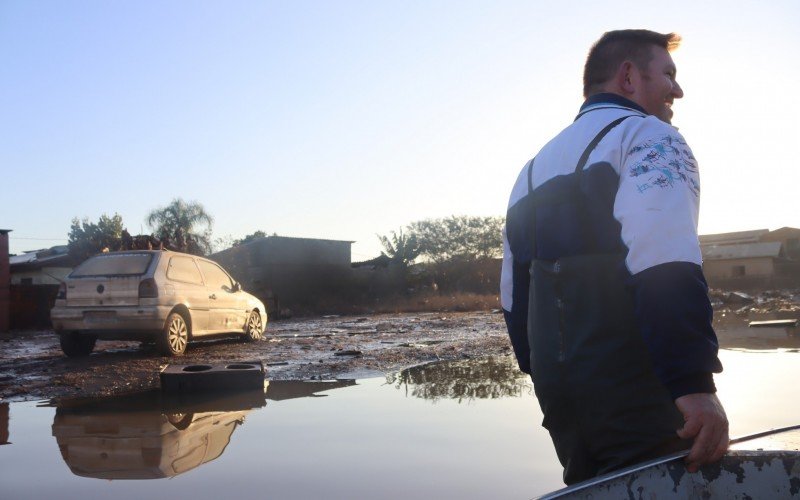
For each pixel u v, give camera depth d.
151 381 7.05
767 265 58.41
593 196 1.79
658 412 1.75
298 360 8.77
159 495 3.10
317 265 37.88
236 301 11.09
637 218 1.65
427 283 41.16
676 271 1.59
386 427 4.55
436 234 56.25
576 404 1.84
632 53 2.07
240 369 6.58
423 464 3.59
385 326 17.42
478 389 6.20
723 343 10.19
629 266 1.66
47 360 9.05
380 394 6.00
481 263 43.78
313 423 4.72
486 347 10.27
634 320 1.75
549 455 3.76
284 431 4.46
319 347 10.64
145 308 8.87
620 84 2.06
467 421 4.72
